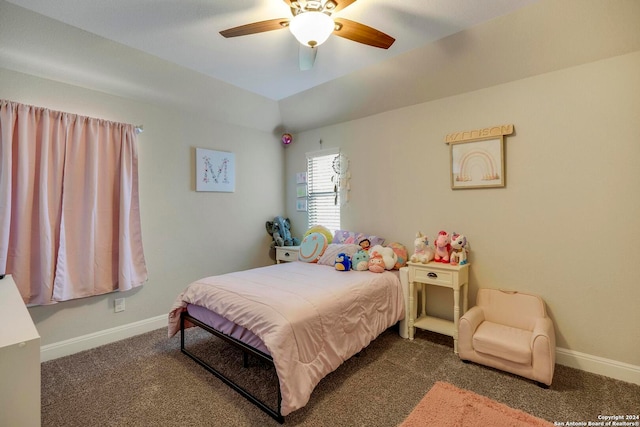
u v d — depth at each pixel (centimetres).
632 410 179
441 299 300
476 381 210
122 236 275
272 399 192
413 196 316
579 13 194
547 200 240
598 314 222
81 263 257
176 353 256
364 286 248
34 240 236
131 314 293
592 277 224
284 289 222
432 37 234
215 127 363
